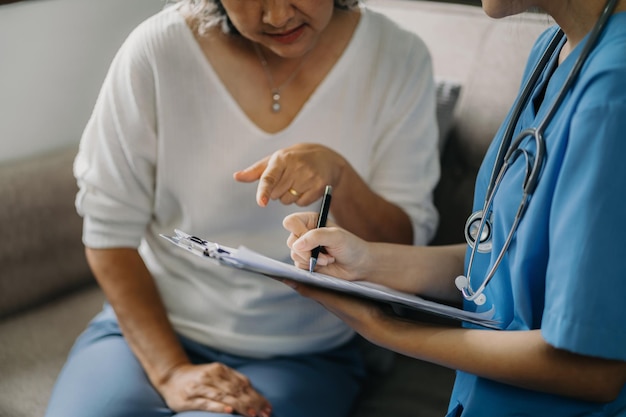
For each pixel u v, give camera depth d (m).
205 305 1.50
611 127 0.80
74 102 2.01
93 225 1.50
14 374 1.57
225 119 1.44
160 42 1.43
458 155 1.73
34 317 1.75
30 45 1.87
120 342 1.53
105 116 1.48
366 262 1.13
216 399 1.37
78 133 2.04
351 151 1.49
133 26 2.10
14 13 1.82
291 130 1.45
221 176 1.45
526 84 1.02
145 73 1.43
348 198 1.40
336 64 1.45
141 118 1.45
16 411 1.49
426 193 1.53
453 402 1.08
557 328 0.84
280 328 1.50
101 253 1.50
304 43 1.33
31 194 1.75
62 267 1.81
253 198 1.45
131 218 1.50
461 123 1.73
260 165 1.29
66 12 1.92
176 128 1.44
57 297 1.82
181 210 1.50
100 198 1.49
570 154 0.83
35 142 1.94
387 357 1.63
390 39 1.50
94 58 2.02
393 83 1.51
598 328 0.82
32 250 1.75
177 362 1.45
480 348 0.94
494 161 1.05
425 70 1.53
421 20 1.85
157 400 1.42
